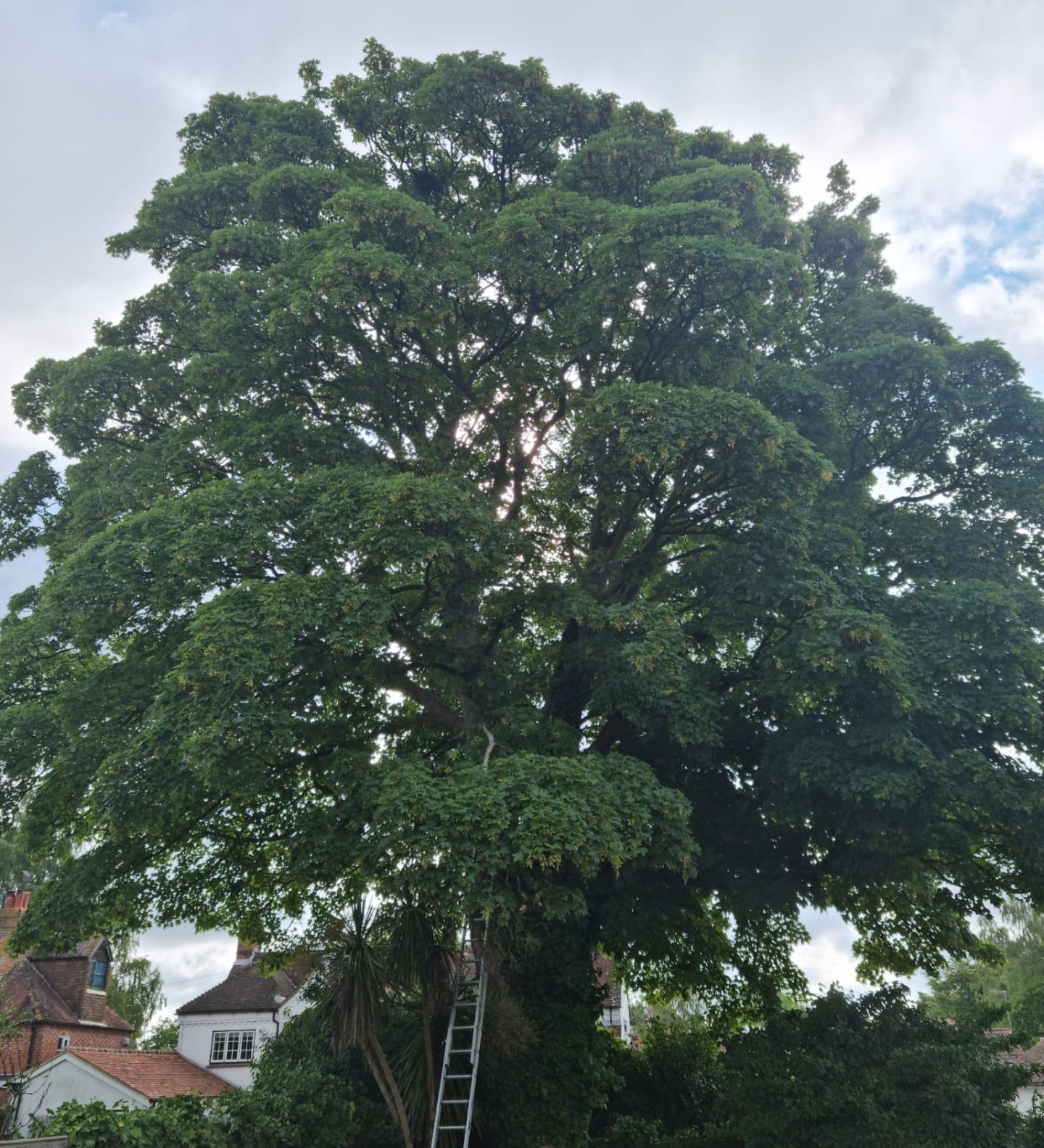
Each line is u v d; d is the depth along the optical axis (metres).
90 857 14.74
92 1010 31.14
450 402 17.83
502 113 19.14
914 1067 13.25
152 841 14.86
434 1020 13.73
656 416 14.25
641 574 17.47
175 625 14.80
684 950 18.59
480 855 11.30
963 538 17.61
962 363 18.72
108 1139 10.48
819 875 16.47
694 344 16.67
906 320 19.25
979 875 16.58
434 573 14.62
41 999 28.48
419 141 20.19
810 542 16.09
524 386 17.67
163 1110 11.57
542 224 16.28
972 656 14.60
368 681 15.01
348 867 12.90
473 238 17.25
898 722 13.93
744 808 16.44
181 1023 32.41
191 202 20.12
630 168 18.16
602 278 15.73
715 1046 19.16
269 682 13.23
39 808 15.14
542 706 17.69
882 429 19.06
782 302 16.30
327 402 17.84
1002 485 18.31
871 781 13.33
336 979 12.91
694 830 16.22
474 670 16.16
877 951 19.09
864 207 22.48
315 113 20.34
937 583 16.47
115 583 13.51
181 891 16.17
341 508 13.86
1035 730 14.52
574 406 17.75
